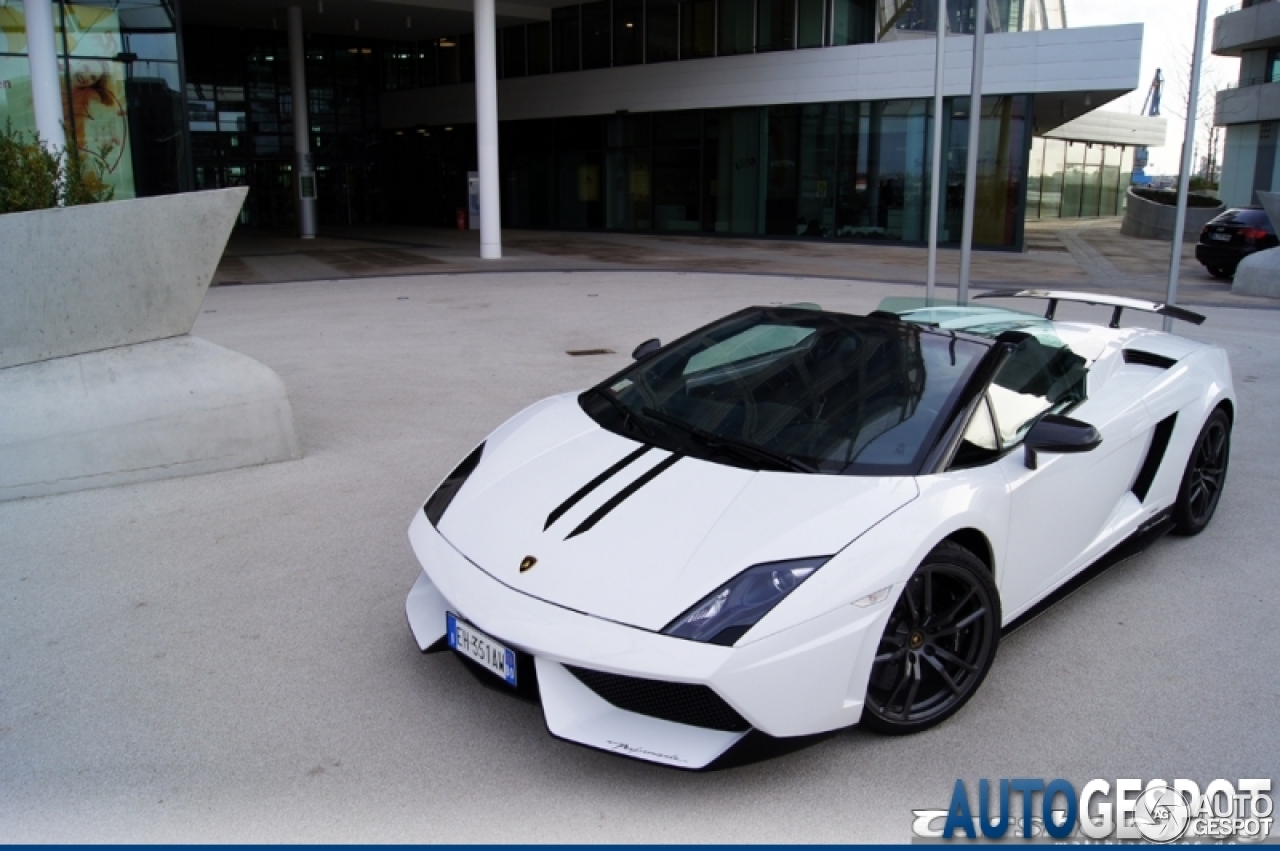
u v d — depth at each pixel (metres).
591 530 3.02
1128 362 4.68
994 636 3.21
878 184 23.78
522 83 29.59
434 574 3.11
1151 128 45.06
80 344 5.46
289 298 13.92
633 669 2.60
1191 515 4.77
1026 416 3.69
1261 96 29.80
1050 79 21.23
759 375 3.84
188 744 3.02
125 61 17.66
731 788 2.84
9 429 5.15
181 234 5.54
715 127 26.03
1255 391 8.09
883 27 22.86
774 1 24.30
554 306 12.94
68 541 4.65
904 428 3.36
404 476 5.63
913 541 2.91
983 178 22.66
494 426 6.71
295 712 3.20
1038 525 3.52
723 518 2.96
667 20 26.19
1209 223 17.33
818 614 2.70
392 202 34.09
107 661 3.53
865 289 14.89
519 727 3.13
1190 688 3.41
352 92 32.53
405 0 23.83
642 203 27.91
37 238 5.16
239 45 29.81
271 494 5.33
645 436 3.58
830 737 2.83
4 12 16.19
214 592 4.10
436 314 12.22
